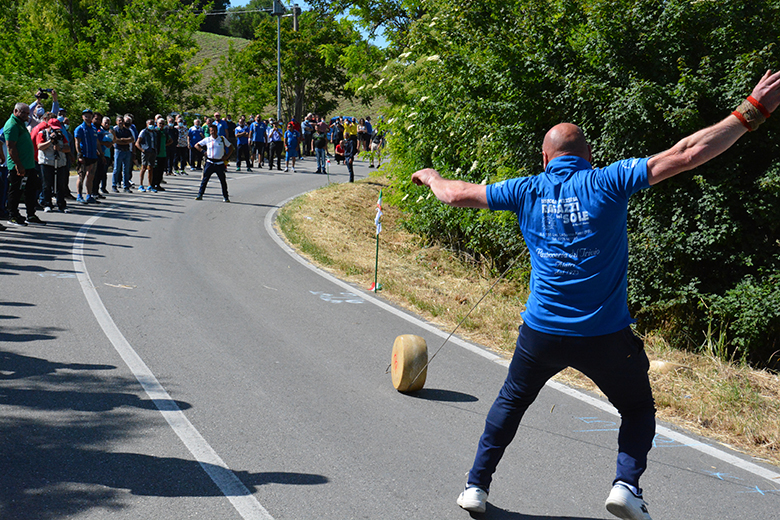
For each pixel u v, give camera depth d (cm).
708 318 793
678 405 536
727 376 636
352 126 2830
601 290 301
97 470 375
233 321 714
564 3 940
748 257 779
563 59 927
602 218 298
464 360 641
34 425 429
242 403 493
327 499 359
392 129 1409
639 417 318
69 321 667
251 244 1184
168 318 706
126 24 3447
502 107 973
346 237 1351
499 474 403
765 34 820
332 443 432
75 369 538
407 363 525
